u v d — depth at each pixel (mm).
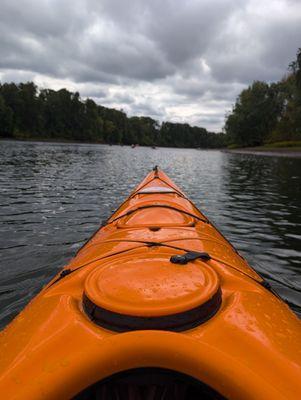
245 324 1432
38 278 4062
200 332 1312
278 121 62656
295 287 3982
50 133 86062
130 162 28359
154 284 1477
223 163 29453
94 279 1594
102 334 1304
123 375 1111
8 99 73562
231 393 1076
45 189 11125
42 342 1323
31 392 1086
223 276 1921
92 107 99312
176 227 3127
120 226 3303
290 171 20734
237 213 8062
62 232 6062
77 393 1096
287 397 1110
